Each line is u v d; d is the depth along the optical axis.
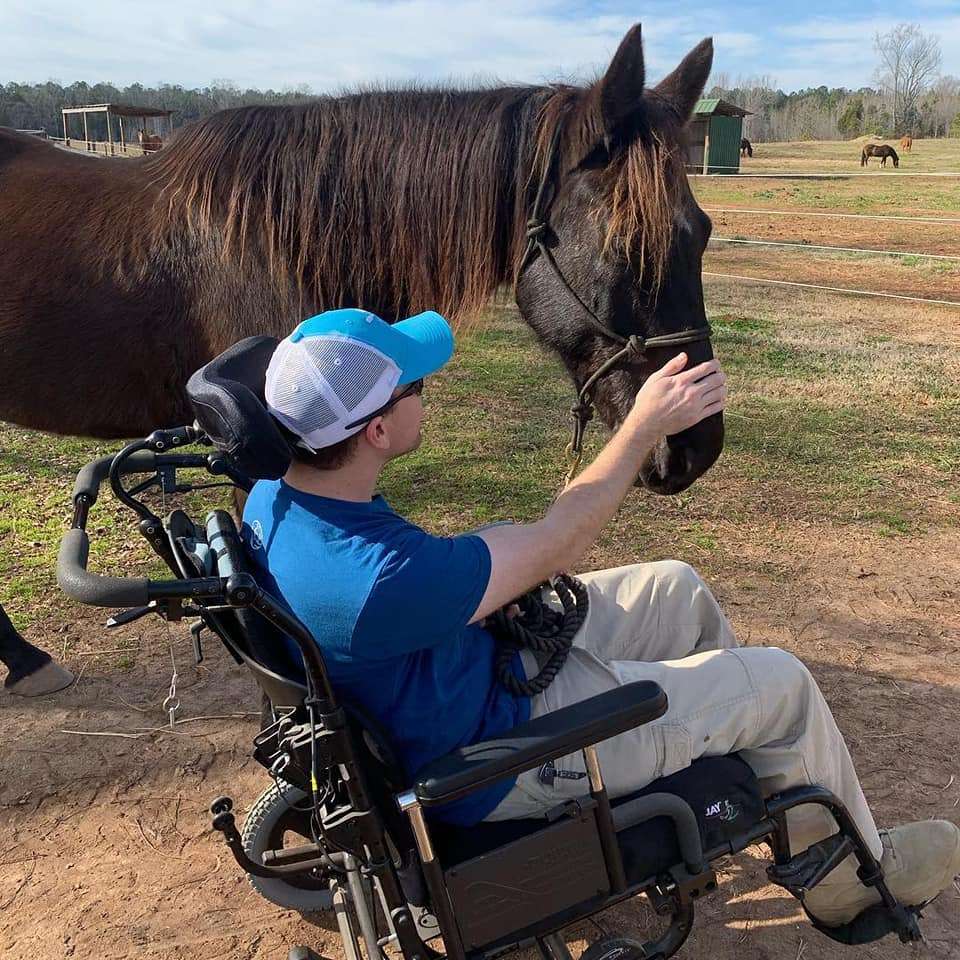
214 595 1.28
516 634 1.62
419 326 1.50
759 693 1.66
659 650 1.96
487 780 1.34
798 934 2.11
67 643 3.23
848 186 23.00
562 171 2.33
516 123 2.41
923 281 10.54
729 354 7.01
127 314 2.54
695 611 1.97
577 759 1.57
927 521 4.23
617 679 1.65
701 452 2.29
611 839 1.47
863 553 3.94
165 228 2.51
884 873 1.79
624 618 1.93
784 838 1.66
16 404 2.76
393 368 1.36
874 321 8.33
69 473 4.62
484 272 2.50
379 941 1.70
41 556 3.77
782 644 3.27
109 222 2.59
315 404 1.32
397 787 1.49
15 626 3.30
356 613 1.34
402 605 1.33
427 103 2.48
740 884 2.24
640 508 4.31
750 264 11.84
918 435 5.28
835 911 1.84
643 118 2.25
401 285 2.53
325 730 1.36
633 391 2.32
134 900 2.21
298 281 2.45
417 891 1.47
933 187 22.42
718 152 30.78
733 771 1.63
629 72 2.15
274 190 2.42
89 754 2.69
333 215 2.43
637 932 2.10
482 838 1.52
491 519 4.16
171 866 2.31
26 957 2.05
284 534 1.43
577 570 3.73
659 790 1.59
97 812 2.47
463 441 5.11
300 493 1.43
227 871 2.30
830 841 1.67
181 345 2.56
